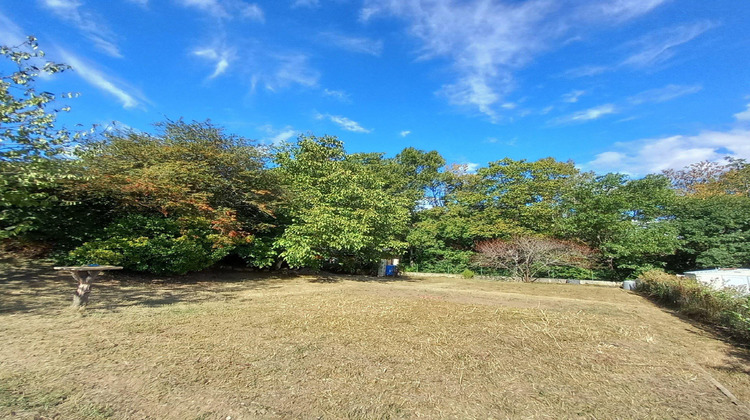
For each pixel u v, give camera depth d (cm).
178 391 283
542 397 299
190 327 471
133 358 348
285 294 823
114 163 895
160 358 351
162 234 887
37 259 930
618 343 472
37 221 814
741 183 2144
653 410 283
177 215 960
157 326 467
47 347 365
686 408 288
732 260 1517
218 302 671
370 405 274
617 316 678
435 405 278
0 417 232
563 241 1684
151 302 637
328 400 279
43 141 542
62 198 826
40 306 543
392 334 473
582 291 1227
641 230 1664
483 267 1902
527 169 1975
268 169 1273
